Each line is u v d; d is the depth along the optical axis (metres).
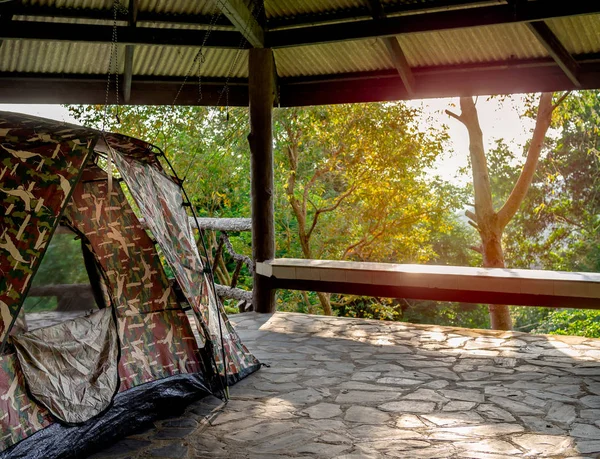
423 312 16.53
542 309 16.28
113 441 3.21
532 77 6.02
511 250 14.72
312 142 12.22
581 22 5.38
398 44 5.89
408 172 11.86
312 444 3.13
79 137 3.19
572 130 14.80
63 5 5.73
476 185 11.41
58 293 3.43
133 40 5.70
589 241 14.35
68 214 3.62
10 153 3.05
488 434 3.21
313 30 5.92
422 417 3.47
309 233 12.55
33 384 2.98
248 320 6.13
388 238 12.30
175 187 4.29
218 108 11.85
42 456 2.85
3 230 2.86
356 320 6.10
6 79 6.43
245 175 12.08
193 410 3.67
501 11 5.15
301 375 4.31
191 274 4.02
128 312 3.77
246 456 3.01
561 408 3.57
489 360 4.61
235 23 5.55
